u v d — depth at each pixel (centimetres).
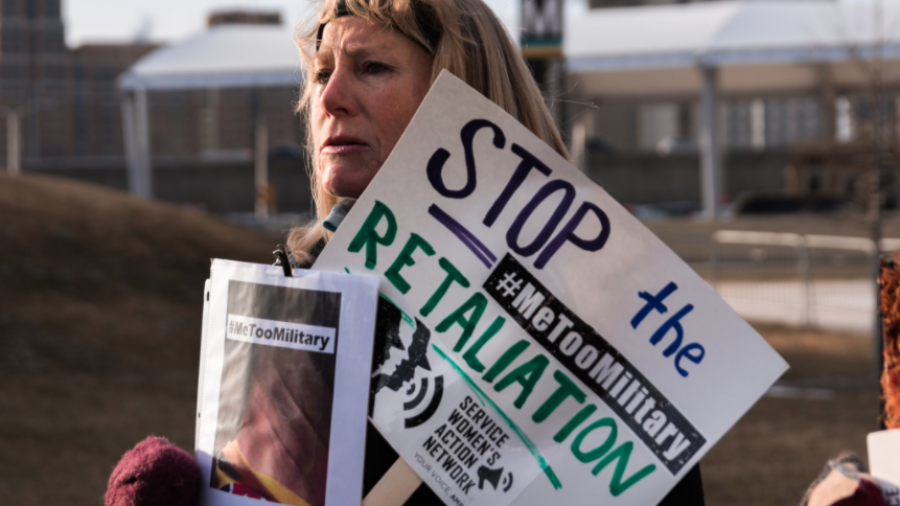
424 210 129
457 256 128
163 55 3662
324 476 126
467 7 142
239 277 133
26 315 986
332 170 140
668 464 122
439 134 129
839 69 2455
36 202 1375
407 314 128
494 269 127
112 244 1307
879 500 112
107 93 13538
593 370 124
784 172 5188
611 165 4928
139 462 129
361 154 138
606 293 125
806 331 1329
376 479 131
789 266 1578
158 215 1520
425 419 125
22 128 13225
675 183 4916
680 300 123
